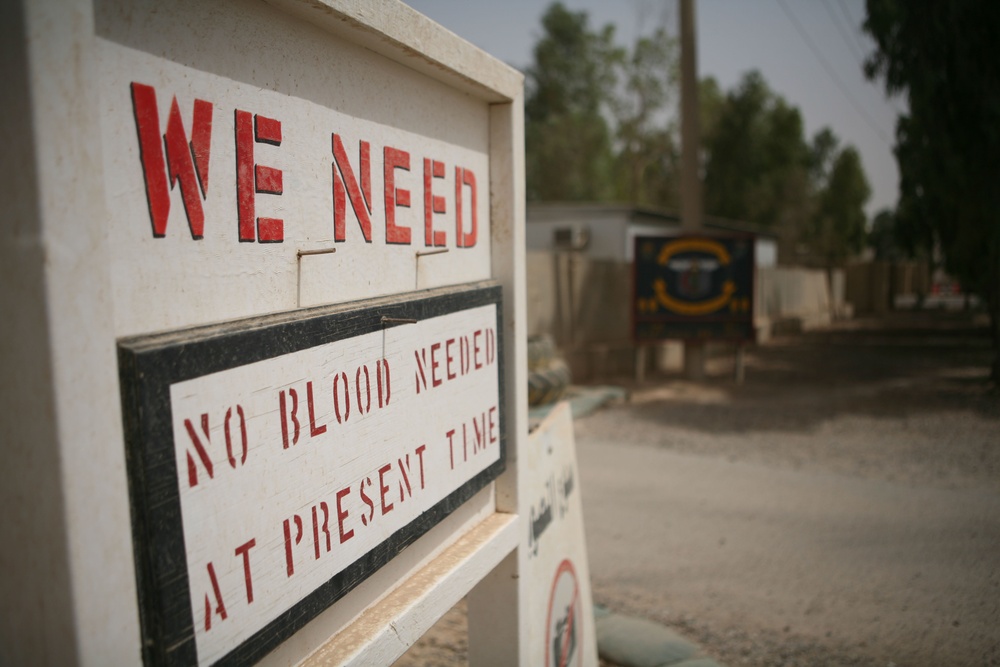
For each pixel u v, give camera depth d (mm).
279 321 1272
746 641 3453
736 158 31047
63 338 930
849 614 3703
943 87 8906
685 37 11031
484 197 2197
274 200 1345
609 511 5363
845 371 12289
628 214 14258
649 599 3949
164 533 1051
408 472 1677
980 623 3533
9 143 915
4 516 990
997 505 5273
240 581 1188
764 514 5195
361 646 1438
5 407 964
